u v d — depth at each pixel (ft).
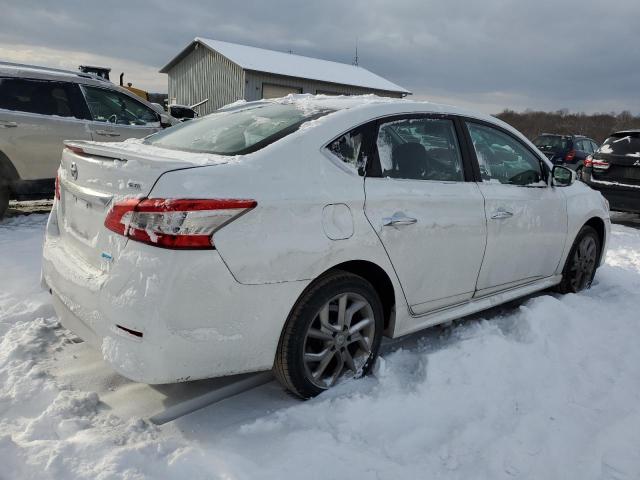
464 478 7.37
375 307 9.51
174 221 7.14
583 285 15.40
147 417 8.34
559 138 48.11
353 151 9.34
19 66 20.89
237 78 73.87
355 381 9.45
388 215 9.34
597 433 8.51
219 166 7.82
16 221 20.94
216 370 7.79
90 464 7.09
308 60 84.79
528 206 12.41
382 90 81.51
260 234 7.74
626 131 28.76
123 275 7.43
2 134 19.67
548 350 11.03
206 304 7.39
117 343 7.49
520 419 8.74
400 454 7.75
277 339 8.21
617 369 10.62
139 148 9.68
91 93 22.16
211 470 7.06
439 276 10.46
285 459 7.35
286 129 9.16
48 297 12.82
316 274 8.39
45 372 9.43
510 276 12.37
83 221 8.70
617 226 28.81
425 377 9.55
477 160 11.54
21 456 7.09
